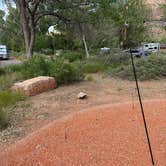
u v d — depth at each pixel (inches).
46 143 165.8
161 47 1174.3
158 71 411.2
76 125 193.5
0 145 169.0
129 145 156.9
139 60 442.0
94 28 877.2
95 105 256.1
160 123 190.2
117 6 728.3
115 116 210.4
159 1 986.7
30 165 141.2
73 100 278.4
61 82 361.1
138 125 187.5
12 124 205.6
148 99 272.4
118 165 135.5
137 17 850.1
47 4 701.9
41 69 385.4
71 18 717.3
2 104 254.5
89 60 630.5
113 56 586.9
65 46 1205.7
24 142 170.1
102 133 176.4
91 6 688.4
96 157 144.9
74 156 147.5
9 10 962.1
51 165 139.8
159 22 965.8
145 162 137.3
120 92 316.8
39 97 294.2
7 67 501.4
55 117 221.0
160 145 155.4
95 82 382.0
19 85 308.7
